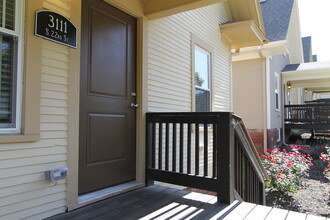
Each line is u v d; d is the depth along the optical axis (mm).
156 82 3752
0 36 1960
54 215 2197
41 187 2123
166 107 3984
